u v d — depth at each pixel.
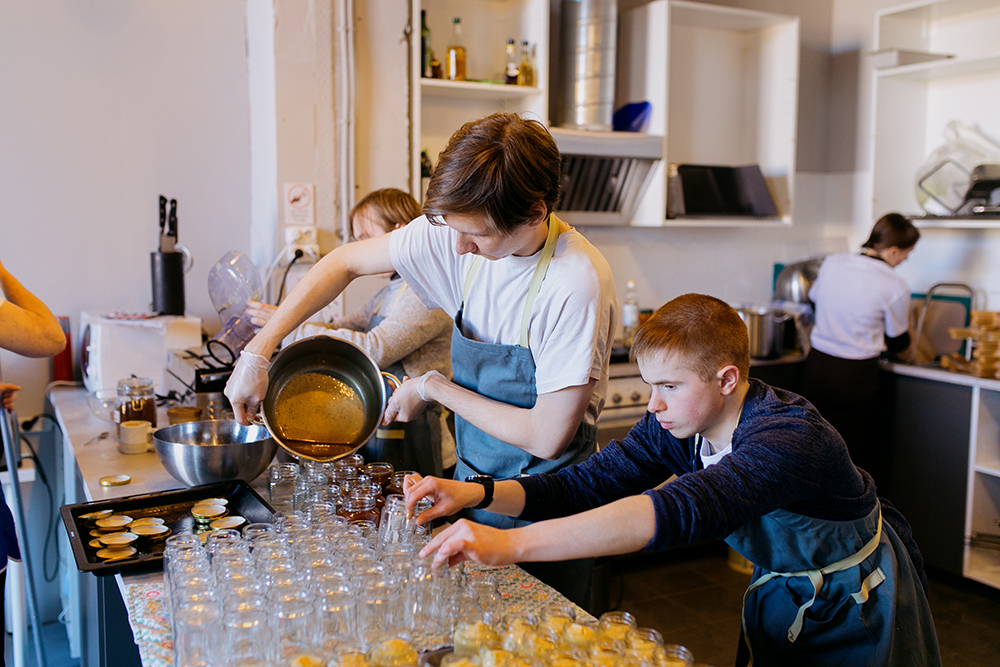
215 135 3.16
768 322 3.68
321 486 1.57
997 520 3.23
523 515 1.39
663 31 3.48
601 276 1.48
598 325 1.46
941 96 3.85
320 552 1.21
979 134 3.71
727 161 4.13
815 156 4.36
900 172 3.89
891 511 1.52
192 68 3.09
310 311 1.69
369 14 3.04
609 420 3.39
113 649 1.42
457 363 1.67
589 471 1.46
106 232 3.02
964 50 3.79
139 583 1.35
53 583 2.93
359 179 3.11
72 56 2.89
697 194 3.78
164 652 1.14
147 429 2.14
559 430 1.48
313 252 2.99
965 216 3.44
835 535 1.30
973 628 2.93
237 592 1.06
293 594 1.06
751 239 4.29
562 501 1.42
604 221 3.68
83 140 2.94
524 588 1.37
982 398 3.13
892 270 3.41
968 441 3.16
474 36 3.50
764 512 1.10
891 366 3.43
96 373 2.68
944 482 3.26
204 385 2.28
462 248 1.38
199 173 3.15
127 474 1.92
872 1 4.10
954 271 3.83
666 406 1.26
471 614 1.05
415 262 1.65
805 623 1.36
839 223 4.36
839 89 4.31
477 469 1.70
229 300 2.72
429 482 1.31
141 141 3.04
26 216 2.89
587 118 3.42
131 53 2.98
